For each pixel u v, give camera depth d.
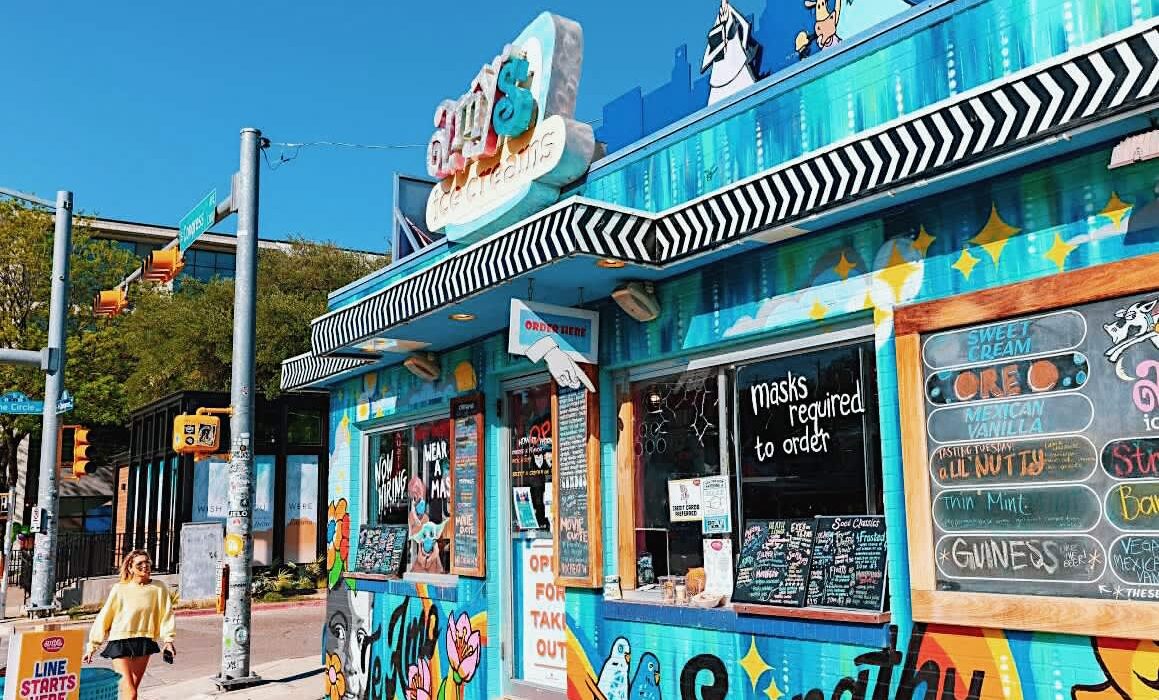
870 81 5.02
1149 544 3.77
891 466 4.70
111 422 30.30
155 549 21.20
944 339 4.48
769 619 5.12
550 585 7.10
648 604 5.82
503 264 5.61
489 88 7.04
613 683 6.04
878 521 4.80
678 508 6.04
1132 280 3.87
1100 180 4.03
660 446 6.20
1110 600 3.83
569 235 5.20
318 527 20.56
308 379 9.92
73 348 27.88
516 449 7.54
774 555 5.22
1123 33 3.50
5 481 31.84
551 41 6.82
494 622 7.32
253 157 9.84
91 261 30.31
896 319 4.64
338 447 9.99
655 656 5.77
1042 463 4.10
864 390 5.02
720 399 5.79
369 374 9.48
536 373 7.30
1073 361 4.05
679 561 6.01
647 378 6.31
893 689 4.53
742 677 5.25
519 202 6.81
